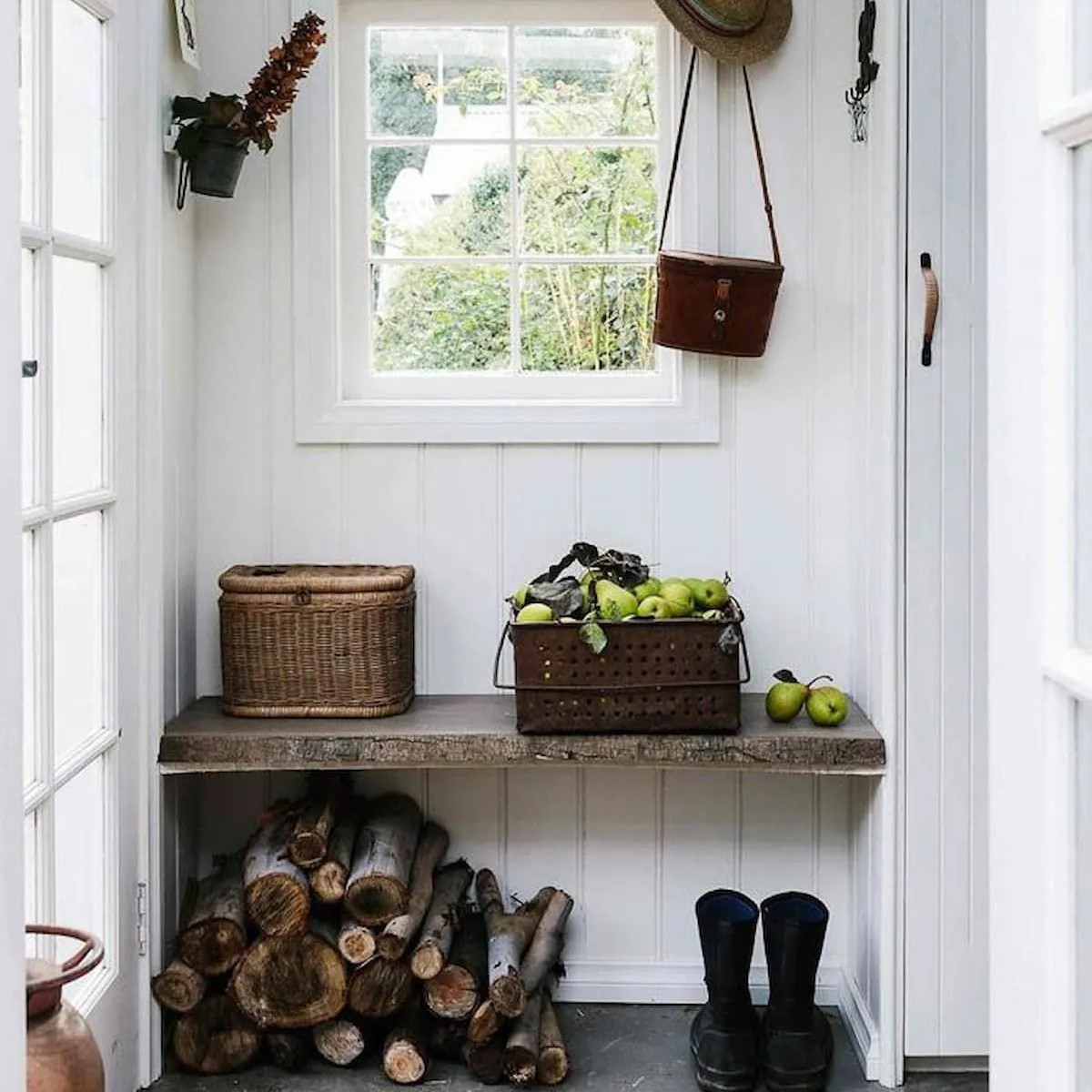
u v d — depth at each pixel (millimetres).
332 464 3084
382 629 2859
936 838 2732
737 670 2738
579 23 3100
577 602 2762
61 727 2303
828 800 3115
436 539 3096
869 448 2859
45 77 2164
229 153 2797
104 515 2525
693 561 3088
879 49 2760
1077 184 1293
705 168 3018
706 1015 2799
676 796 3115
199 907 2822
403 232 3160
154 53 2691
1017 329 1383
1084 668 1250
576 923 3131
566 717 2725
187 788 3035
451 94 3139
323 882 2732
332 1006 2727
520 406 3057
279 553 3092
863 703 2945
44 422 2172
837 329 3049
